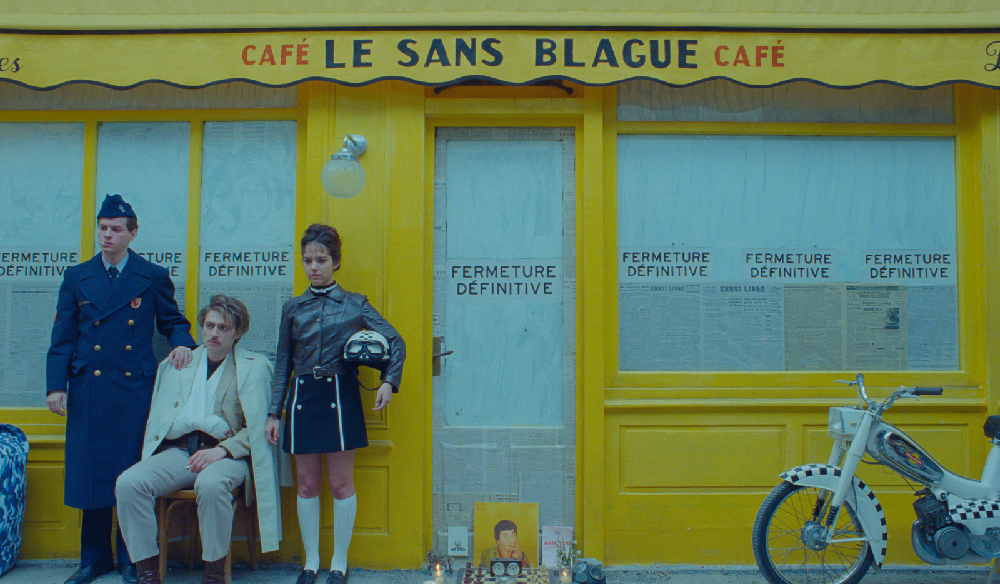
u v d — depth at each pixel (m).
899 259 3.72
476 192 3.71
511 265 3.68
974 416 3.59
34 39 3.44
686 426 3.58
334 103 3.60
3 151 3.76
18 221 3.76
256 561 3.43
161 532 3.14
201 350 3.34
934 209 3.73
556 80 3.59
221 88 3.74
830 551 3.47
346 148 3.49
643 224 3.71
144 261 3.38
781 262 3.71
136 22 3.42
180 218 3.74
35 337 3.73
